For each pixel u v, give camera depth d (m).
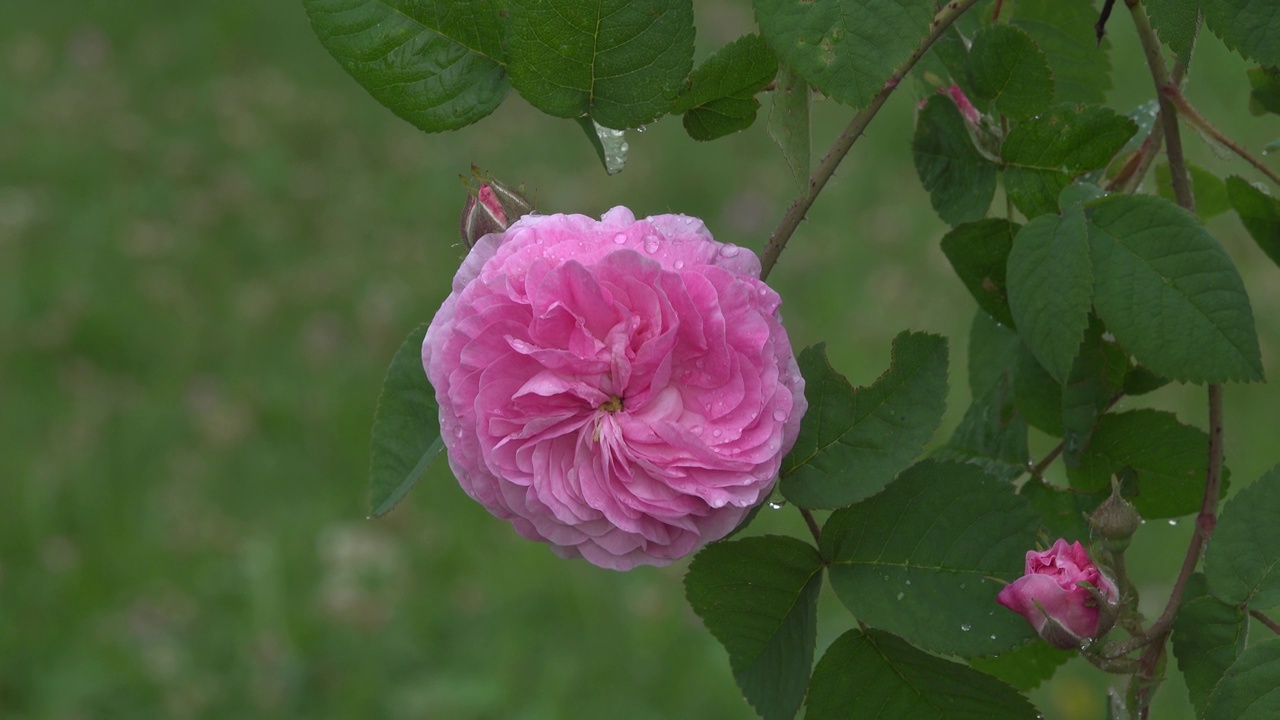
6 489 2.18
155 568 2.04
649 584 1.96
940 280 2.42
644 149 3.11
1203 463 0.76
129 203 3.04
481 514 2.10
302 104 3.44
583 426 0.68
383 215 3.00
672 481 0.68
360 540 2.06
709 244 0.69
